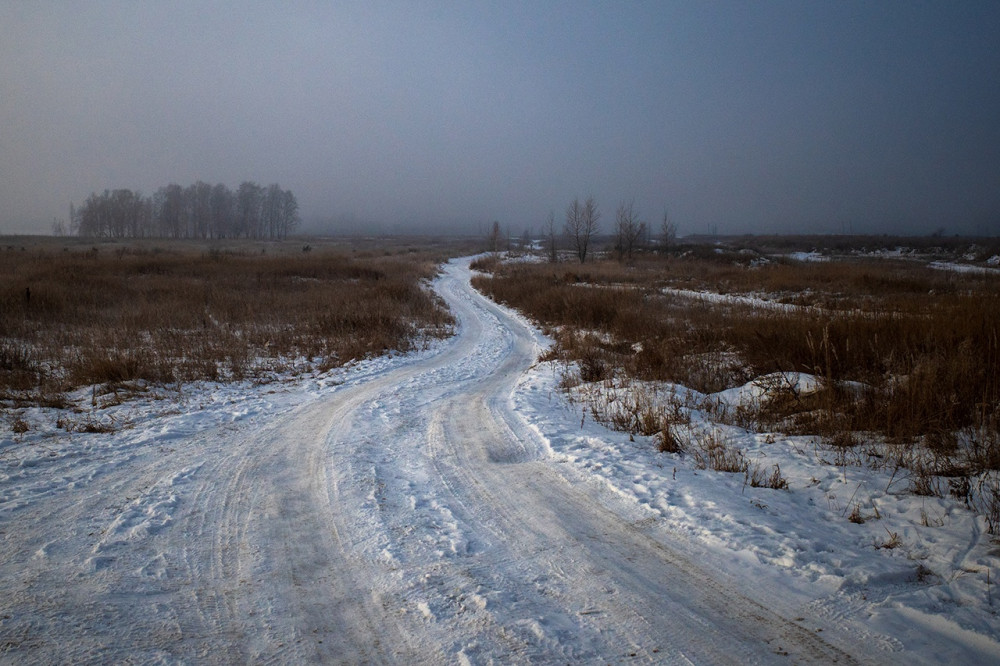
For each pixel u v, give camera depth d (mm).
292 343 14734
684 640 3104
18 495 5207
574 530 4531
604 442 6742
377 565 4016
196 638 3160
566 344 15242
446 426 7871
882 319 10398
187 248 63750
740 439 6586
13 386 9453
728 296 26797
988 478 4816
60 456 6320
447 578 3809
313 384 10891
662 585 3689
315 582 3795
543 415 8352
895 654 2916
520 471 5977
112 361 10531
